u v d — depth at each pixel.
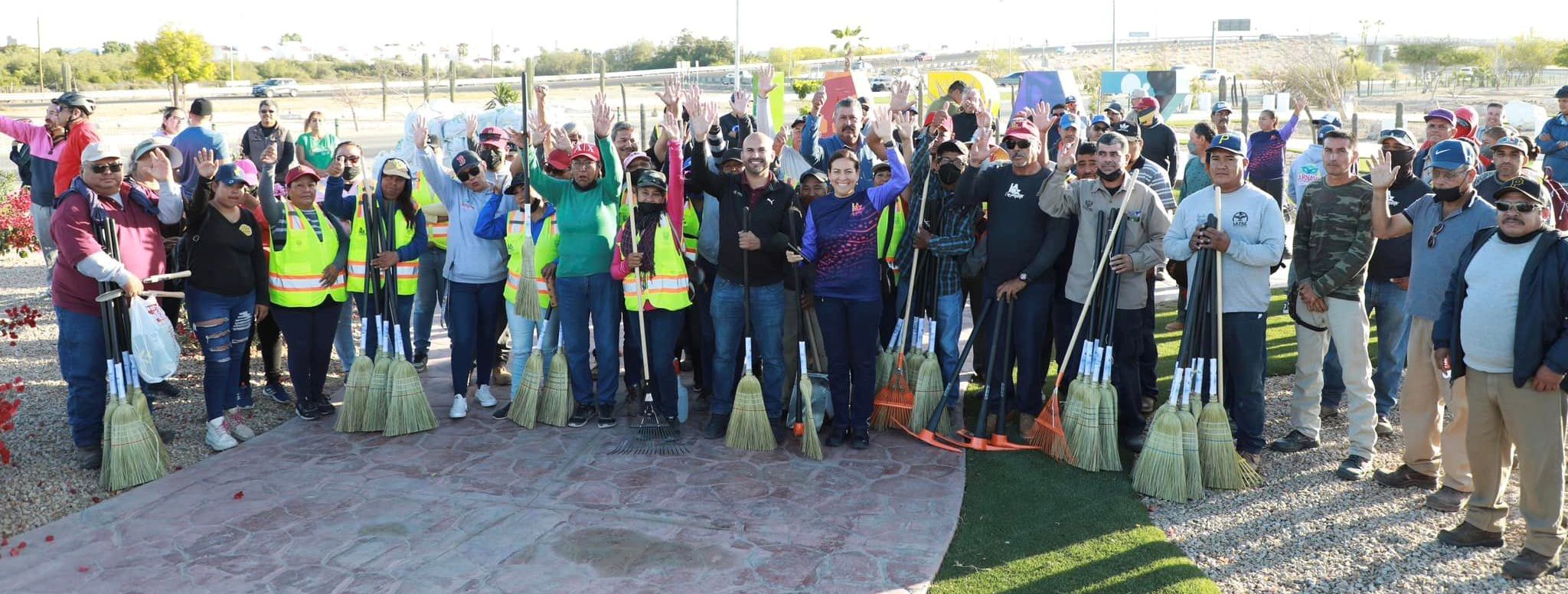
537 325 6.18
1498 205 4.12
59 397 6.72
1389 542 4.54
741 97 7.55
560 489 5.21
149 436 5.34
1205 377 5.62
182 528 4.74
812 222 5.74
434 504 5.01
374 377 6.09
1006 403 6.07
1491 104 9.77
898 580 4.24
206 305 5.76
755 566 4.37
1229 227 5.32
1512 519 4.75
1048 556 4.46
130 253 5.53
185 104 48.53
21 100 48.91
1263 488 5.20
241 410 6.52
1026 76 18.16
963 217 6.02
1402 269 5.72
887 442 5.98
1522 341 4.02
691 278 6.32
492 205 6.26
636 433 5.92
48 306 9.51
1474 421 4.32
